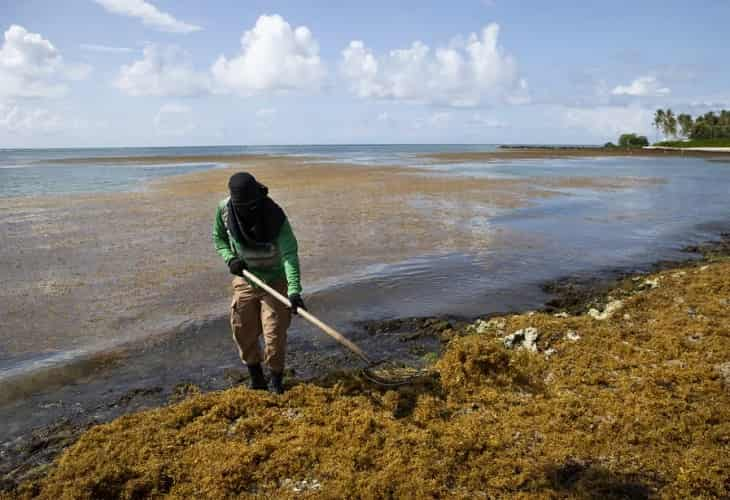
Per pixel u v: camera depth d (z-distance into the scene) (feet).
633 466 12.33
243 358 16.60
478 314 24.84
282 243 15.44
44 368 18.93
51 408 16.47
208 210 53.16
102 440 13.93
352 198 62.54
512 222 48.29
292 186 76.64
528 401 15.56
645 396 15.10
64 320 23.35
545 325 20.63
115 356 20.04
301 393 16.11
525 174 105.60
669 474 12.00
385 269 31.73
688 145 306.55
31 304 25.23
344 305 25.79
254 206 14.78
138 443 13.58
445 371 17.12
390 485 11.91
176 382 18.16
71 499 11.62
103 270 30.94
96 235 40.65
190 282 28.81
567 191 74.08
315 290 27.61
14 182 88.02
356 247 37.24
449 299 26.81
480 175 101.55
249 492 12.10
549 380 16.88
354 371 18.51
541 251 37.22
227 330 22.56
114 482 12.23
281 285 16.24
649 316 21.88
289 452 13.07
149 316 23.93
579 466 12.53
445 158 197.36
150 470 12.57
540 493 11.61
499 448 13.23
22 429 15.33
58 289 27.48
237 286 16.26
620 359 17.67
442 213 52.31
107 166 150.30
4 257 33.71
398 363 19.33
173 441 13.74
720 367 16.65
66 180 92.22
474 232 43.27
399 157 212.23
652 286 26.99
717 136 334.44
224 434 14.20
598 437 13.34
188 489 12.12
